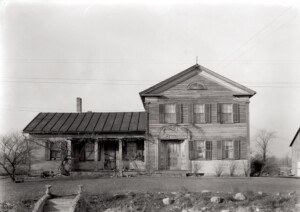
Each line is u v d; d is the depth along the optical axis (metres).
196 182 24.56
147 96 32.06
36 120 34.50
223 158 31.33
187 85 32.06
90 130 32.62
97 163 32.62
